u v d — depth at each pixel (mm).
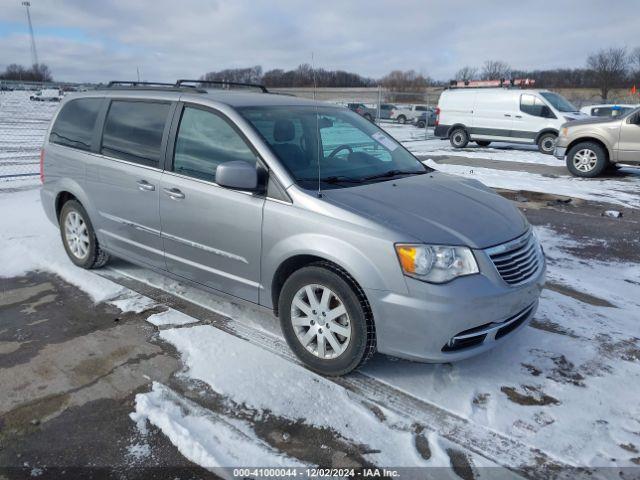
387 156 4254
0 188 8727
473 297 2891
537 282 3303
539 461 2598
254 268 3492
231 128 3639
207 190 3654
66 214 4988
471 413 2939
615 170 12172
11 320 3959
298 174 3412
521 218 3617
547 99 16172
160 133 4070
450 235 3010
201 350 3531
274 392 3094
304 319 3295
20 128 20797
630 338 3820
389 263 2914
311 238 3143
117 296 4391
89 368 3322
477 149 17516
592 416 2936
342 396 3070
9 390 3084
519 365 3428
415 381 3234
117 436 2719
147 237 4195
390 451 2643
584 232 6734
